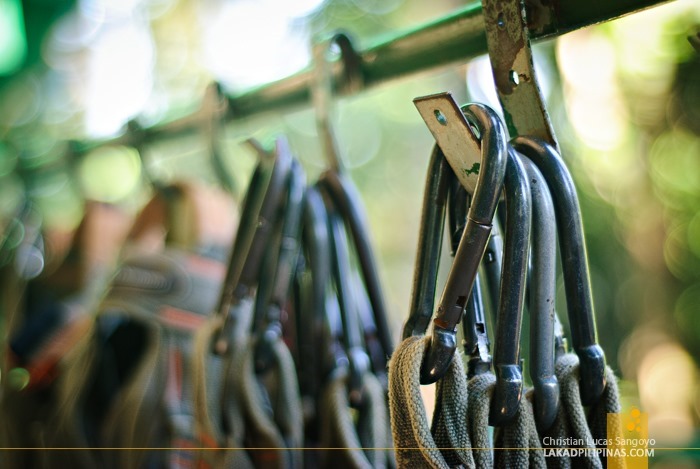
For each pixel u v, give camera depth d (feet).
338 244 1.82
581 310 1.25
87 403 2.23
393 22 10.94
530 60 1.32
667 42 5.00
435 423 1.24
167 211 2.28
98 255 2.81
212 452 1.70
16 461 2.57
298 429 1.72
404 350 1.21
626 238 6.06
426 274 1.29
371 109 11.01
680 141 5.39
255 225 1.74
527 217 1.17
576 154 5.87
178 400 2.04
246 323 1.76
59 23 4.65
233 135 2.53
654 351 5.92
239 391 1.71
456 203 1.31
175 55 10.60
